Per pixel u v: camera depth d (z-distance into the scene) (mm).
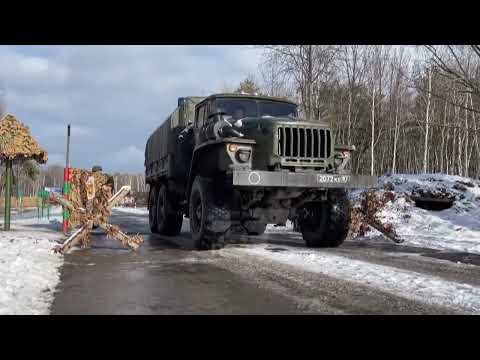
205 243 8203
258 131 7848
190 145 10031
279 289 5113
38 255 7371
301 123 7742
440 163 41750
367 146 35156
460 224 14219
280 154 7617
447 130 37719
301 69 19062
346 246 9312
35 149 13016
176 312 4188
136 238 8641
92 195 11570
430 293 4922
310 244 9016
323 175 7574
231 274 6012
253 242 9891
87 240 8758
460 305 4445
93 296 4781
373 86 30109
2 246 8086
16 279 5234
